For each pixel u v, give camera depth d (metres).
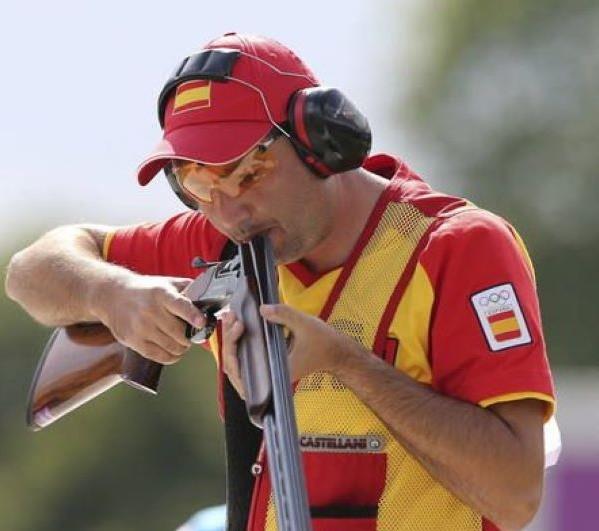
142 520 69.25
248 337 12.34
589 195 77.69
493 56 81.00
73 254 15.07
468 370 12.93
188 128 13.05
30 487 68.62
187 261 14.97
